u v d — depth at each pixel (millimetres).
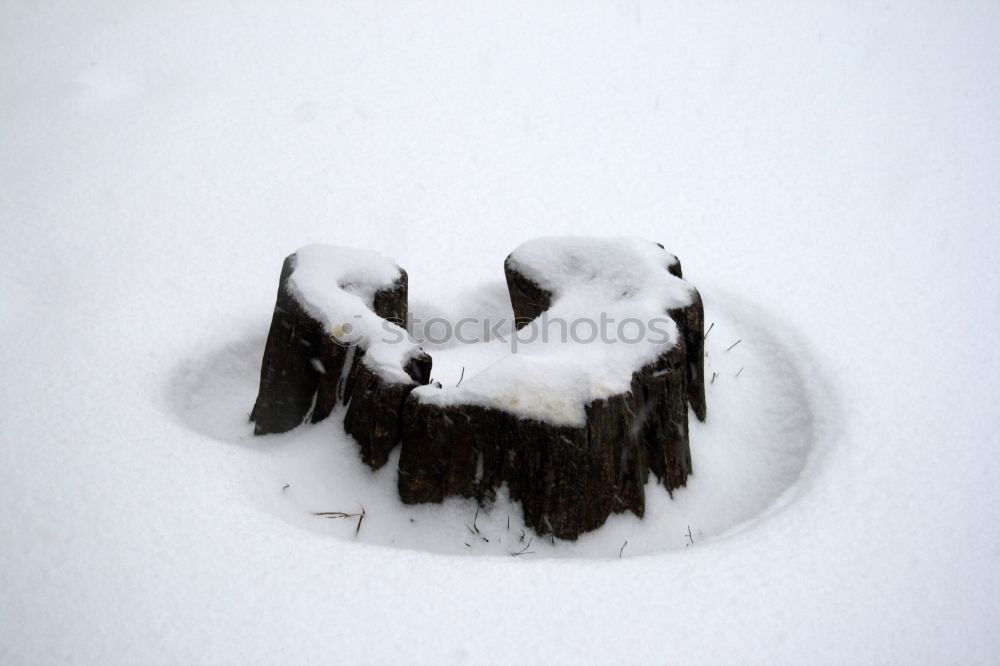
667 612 2697
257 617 2633
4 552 2869
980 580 2887
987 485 3377
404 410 3234
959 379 4125
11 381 4000
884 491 3340
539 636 2594
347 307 3646
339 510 3307
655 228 5773
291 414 3777
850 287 5023
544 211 5996
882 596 2801
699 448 3816
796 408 4152
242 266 5199
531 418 3031
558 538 3141
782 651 2568
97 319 4590
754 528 3184
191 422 4082
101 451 3447
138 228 5582
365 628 2605
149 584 2748
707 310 4887
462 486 3201
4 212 5664
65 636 2551
